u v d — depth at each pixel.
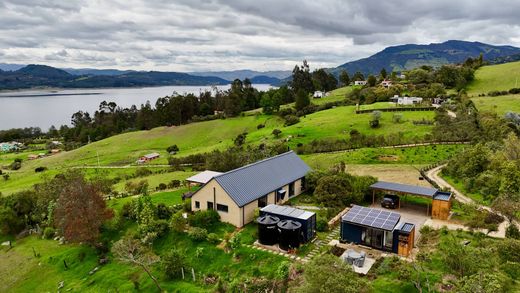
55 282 39.34
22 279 41.38
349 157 70.44
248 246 36.16
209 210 42.12
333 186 46.28
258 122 133.25
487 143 64.31
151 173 83.94
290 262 32.44
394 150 71.44
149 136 136.38
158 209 44.72
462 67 153.00
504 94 116.25
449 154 66.75
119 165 103.31
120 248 36.31
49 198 55.28
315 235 37.81
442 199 39.97
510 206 35.44
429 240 34.78
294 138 89.44
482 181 48.03
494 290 21.73
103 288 35.78
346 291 20.75
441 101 110.31
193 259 36.03
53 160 124.19
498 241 30.39
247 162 66.50
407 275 27.42
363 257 30.41
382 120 93.31
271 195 45.28
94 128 183.75
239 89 173.88
